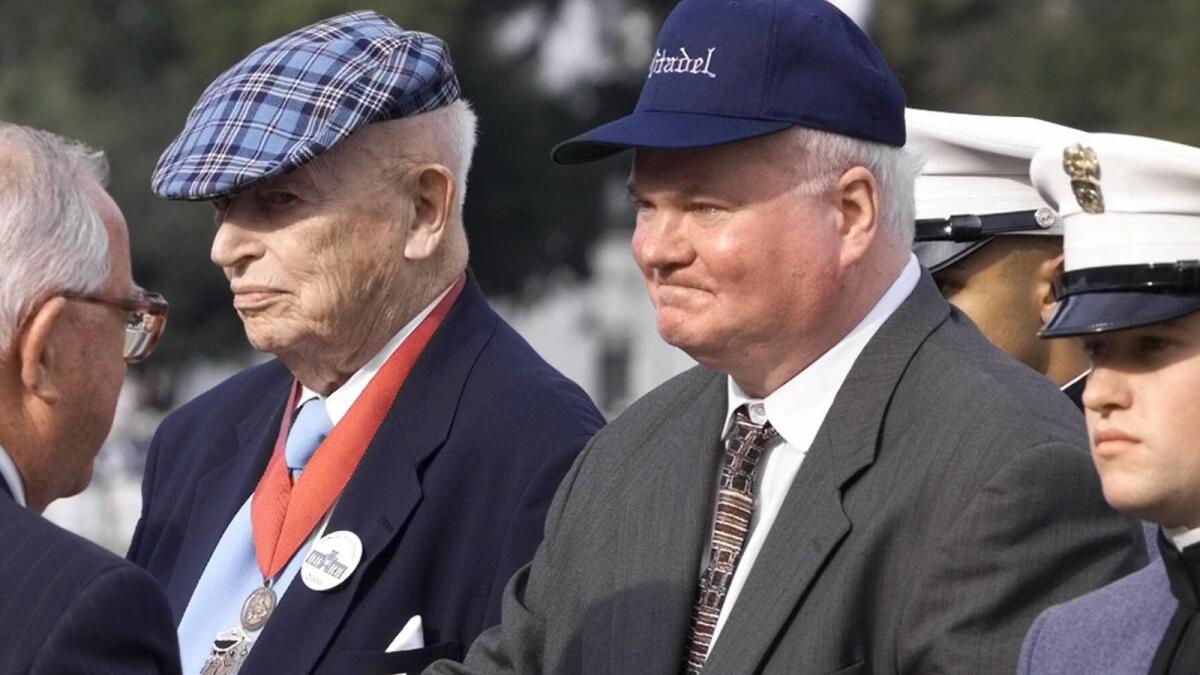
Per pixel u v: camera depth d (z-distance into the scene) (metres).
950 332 11.53
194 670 13.67
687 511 11.64
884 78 11.56
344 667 13.18
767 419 11.57
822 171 11.27
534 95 101.06
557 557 12.22
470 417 13.77
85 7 99.62
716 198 11.19
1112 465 9.41
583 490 12.31
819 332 11.37
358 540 13.45
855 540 10.88
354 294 13.73
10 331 10.54
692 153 11.23
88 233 10.73
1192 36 90.88
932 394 11.13
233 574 13.91
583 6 109.62
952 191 13.48
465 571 13.45
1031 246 13.45
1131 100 90.88
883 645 10.76
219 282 93.25
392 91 13.82
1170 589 9.68
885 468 11.03
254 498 14.10
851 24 11.63
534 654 12.25
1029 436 10.69
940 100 94.81
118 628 9.97
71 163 10.89
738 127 11.14
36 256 10.55
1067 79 91.81
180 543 14.70
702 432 11.92
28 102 97.25
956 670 10.41
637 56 108.94
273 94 13.78
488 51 99.19
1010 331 13.48
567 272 104.50
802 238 11.22
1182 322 9.32
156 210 92.75
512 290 103.06
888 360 11.34
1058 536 10.51
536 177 100.19
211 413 15.26
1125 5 93.69
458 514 13.57
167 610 10.31
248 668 13.27
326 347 13.86
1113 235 9.66
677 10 11.69
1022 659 10.02
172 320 94.56
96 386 10.88
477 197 99.69
